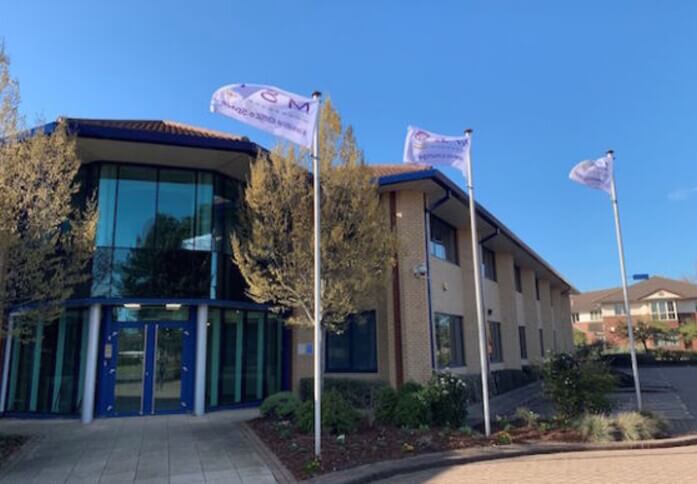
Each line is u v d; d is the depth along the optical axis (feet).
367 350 48.52
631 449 30.89
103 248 42.50
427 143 36.17
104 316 42.42
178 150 42.45
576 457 28.86
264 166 37.04
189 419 40.45
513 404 51.93
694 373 100.27
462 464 27.43
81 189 43.83
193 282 44.19
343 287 35.68
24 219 31.83
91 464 27.32
